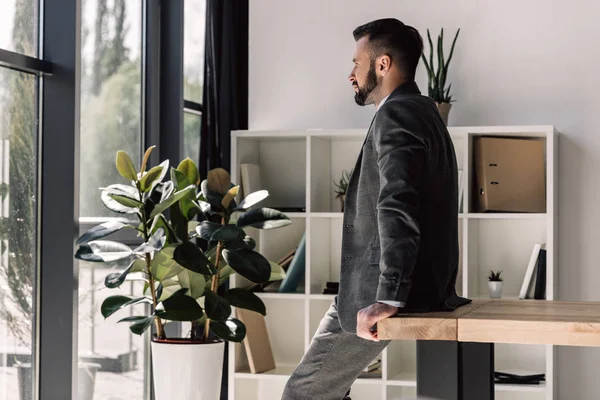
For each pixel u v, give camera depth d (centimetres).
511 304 241
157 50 432
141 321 349
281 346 460
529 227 434
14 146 338
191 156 461
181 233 361
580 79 438
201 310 350
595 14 436
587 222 436
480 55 450
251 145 459
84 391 378
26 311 344
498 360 434
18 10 339
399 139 235
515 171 419
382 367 410
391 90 266
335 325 273
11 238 336
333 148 461
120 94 408
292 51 479
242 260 351
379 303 224
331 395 281
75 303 349
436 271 235
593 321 190
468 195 417
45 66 346
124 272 337
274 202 464
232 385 427
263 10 482
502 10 447
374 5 467
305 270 437
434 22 457
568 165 439
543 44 442
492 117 448
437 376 210
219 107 453
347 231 262
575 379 434
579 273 437
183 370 355
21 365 341
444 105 426
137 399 421
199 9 467
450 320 199
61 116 349
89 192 384
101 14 393
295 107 478
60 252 349
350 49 470
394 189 230
